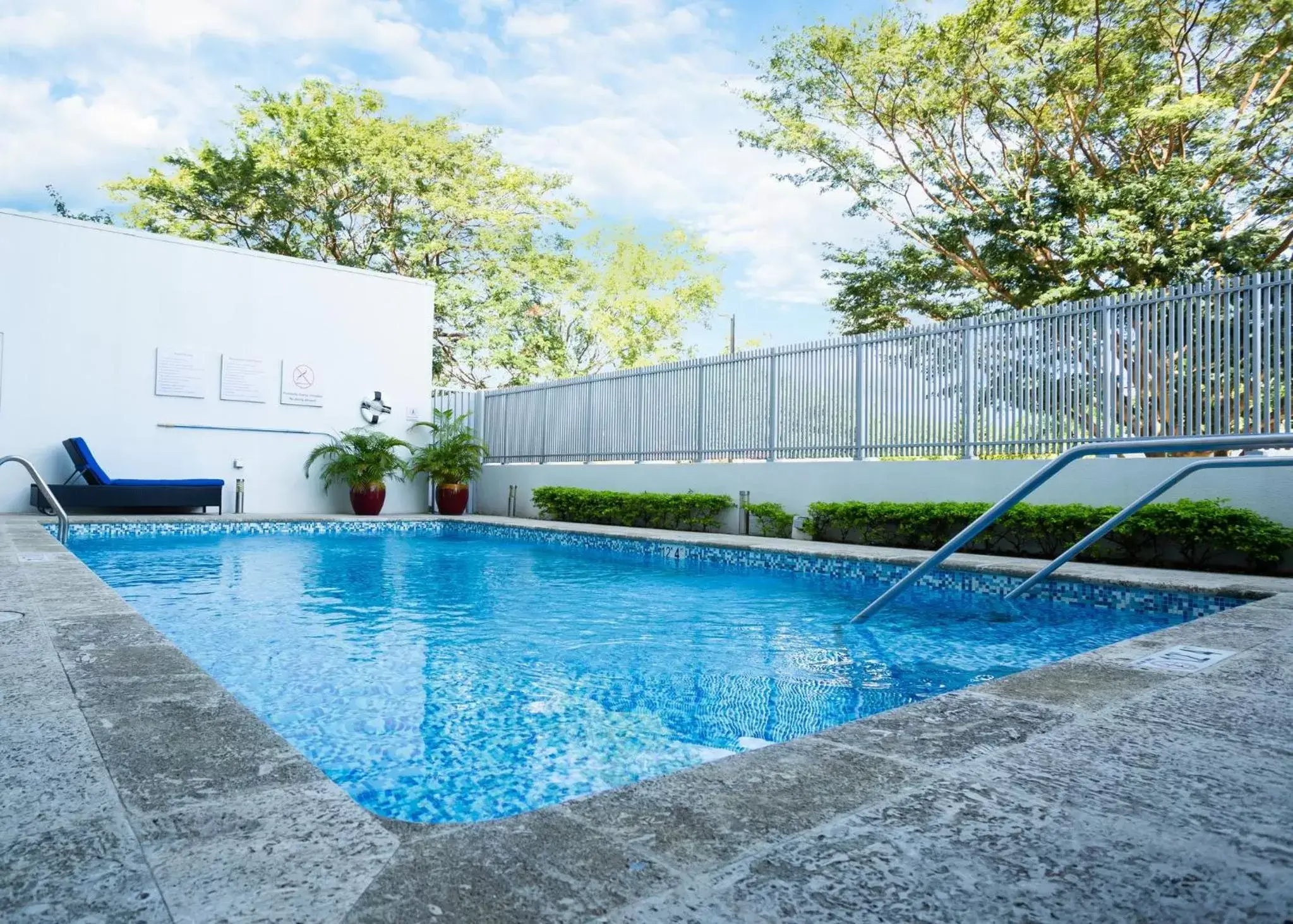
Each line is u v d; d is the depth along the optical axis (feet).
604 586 20.61
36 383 34.35
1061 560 16.14
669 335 89.86
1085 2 44.75
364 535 35.42
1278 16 42.52
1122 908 3.20
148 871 3.47
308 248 67.97
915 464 26.84
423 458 43.52
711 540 26.96
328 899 3.27
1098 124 48.60
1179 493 21.33
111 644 8.02
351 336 43.14
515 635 14.43
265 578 21.30
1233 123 43.83
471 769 7.84
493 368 73.41
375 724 9.20
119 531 30.53
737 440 33.91
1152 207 43.50
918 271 56.39
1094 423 23.48
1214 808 4.27
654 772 7.77
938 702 6.53
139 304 36.83
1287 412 19.98
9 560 15.08
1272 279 20.35
